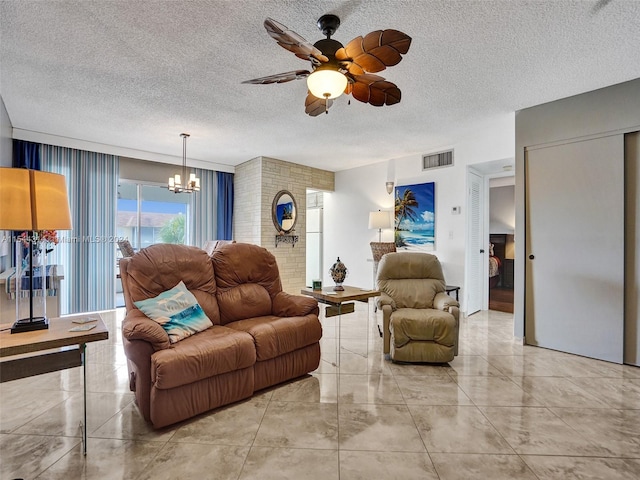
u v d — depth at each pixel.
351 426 1.99
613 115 2.95
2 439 1.86
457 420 2.05
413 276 3.61
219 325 2.69
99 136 4.44
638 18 2.03
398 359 2.91
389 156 5.50
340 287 3.28
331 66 1.88
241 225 6.10
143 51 2.42
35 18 2.04
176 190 4.75
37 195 1.71
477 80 2.85
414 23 2.09
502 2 1.89
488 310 5.20
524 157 3.49
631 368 2.86
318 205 7.07
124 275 2.48
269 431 1.94
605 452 1.75
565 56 2.47
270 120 3.83
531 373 2.76
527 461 1.68
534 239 3.43
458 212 4.79
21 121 3.88
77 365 1.74
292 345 2.54
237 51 2.42
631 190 2.91
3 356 1.54
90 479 1.55
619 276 2.95
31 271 1.83
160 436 1.88
